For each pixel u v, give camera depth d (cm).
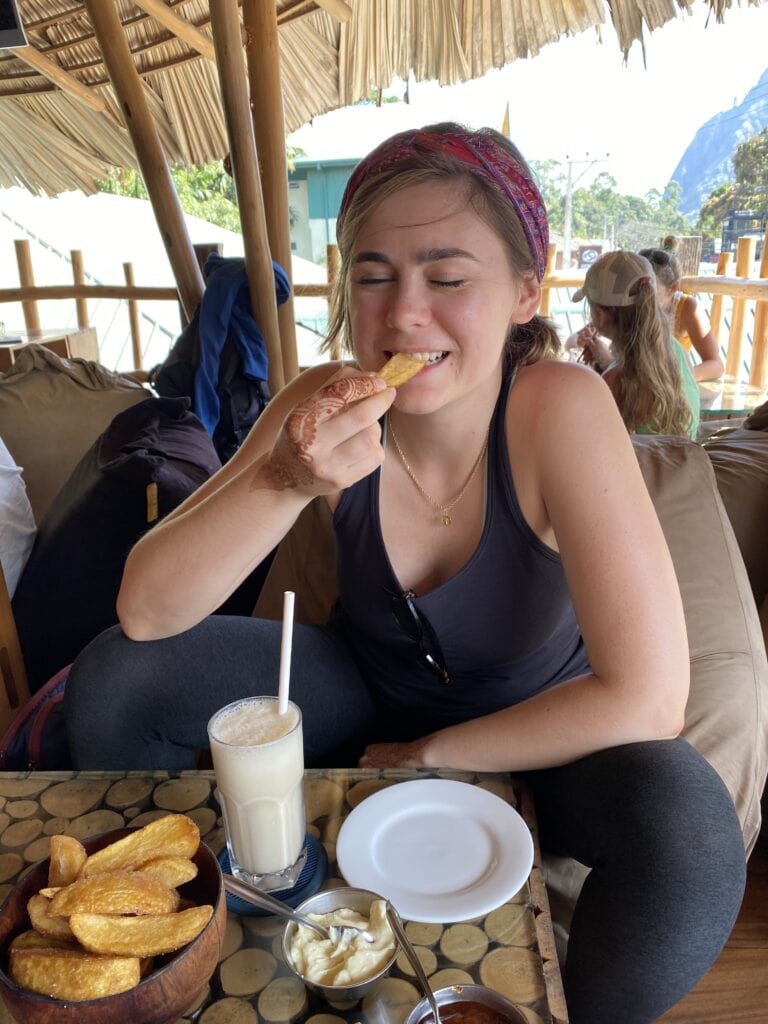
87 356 434
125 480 175
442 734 101
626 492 98
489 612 110
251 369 258
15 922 61
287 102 371
